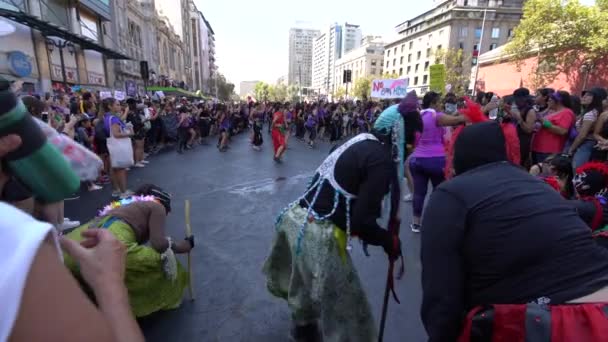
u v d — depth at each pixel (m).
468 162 1.53
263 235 4.34
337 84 127.56
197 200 5.86
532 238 1.26
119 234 2.47
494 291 1.33
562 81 24.30
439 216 1.40
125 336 0.69
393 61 85.62
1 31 6.36
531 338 1.19
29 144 0.84
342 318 1.95
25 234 0.52
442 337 1.34
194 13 81.00
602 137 4.48
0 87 1.06
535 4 22.44
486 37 62.31
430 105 4.16
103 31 25.11
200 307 2.88
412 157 4.21
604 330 1.10
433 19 68.31
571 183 3.20
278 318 2.75
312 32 173.50
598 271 1.25
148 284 2.61
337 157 1.91
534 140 5.04
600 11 20.61
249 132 20.41
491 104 4.44
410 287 3.21
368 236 1.90
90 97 9.38
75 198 5.90
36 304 0.49
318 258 1.90
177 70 55.09
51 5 18.44
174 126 12.63
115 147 5.68
